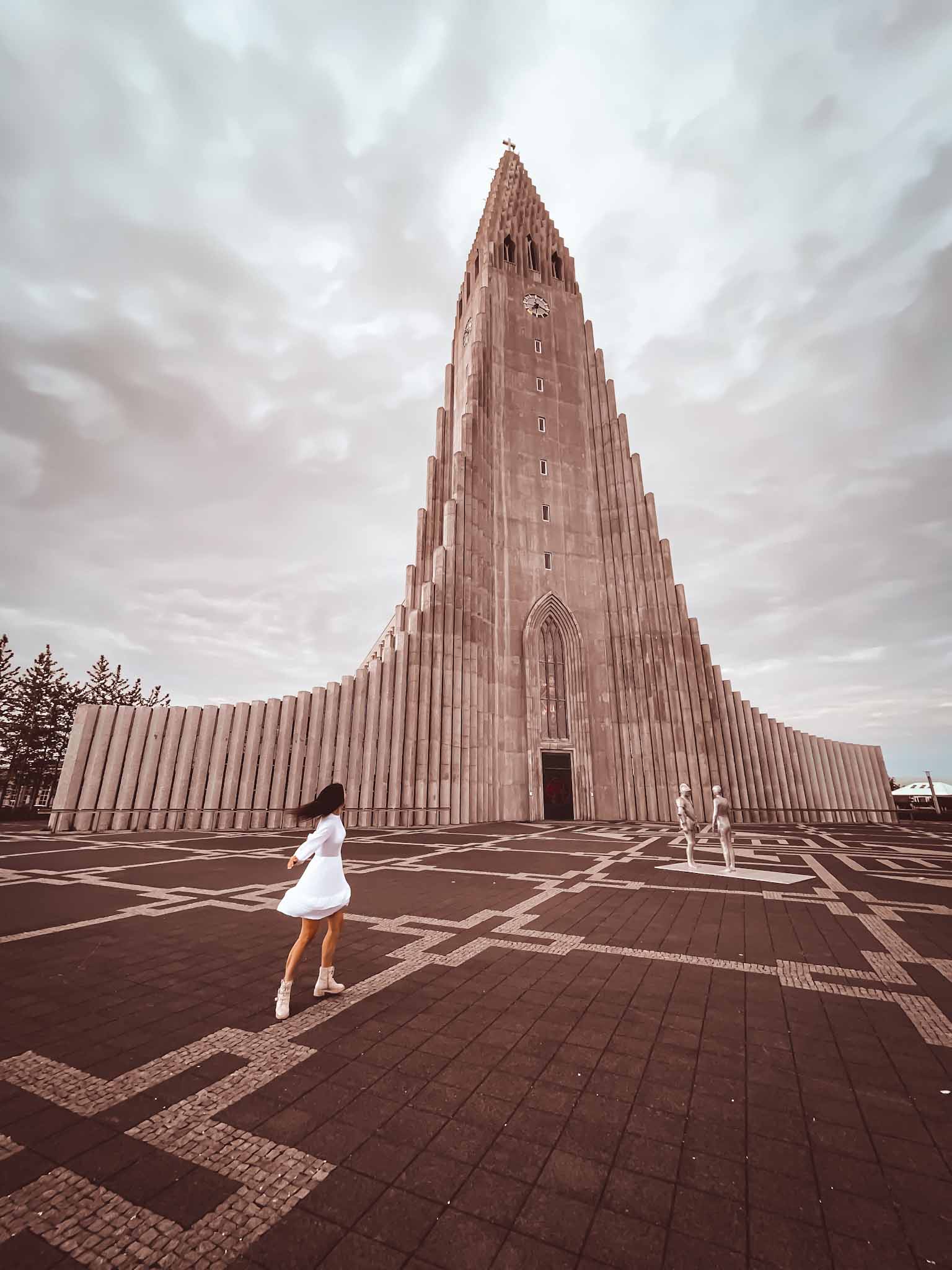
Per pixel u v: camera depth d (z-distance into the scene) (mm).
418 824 24984
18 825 24984
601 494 33719
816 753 35000
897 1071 3750
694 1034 4293
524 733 28922
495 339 34625
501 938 6812
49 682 37812
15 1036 4219
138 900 8859
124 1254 2293
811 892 9539
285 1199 2594
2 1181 2695
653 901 8820
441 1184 2705
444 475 34688
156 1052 3982
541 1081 3625
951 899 9047
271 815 22891
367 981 5379
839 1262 2268
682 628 30391
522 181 41688
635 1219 2502
